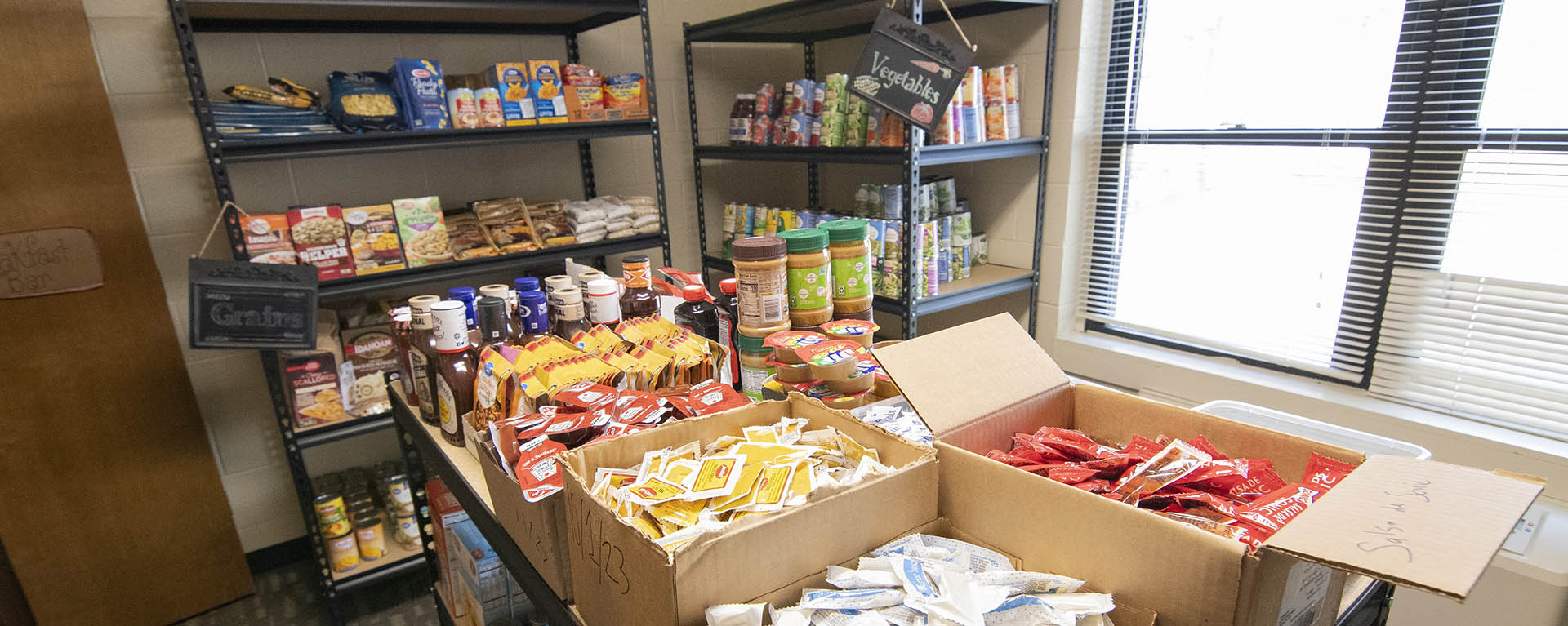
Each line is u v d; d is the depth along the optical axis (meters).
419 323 1.52
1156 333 2.81
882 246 2.57
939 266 2.74
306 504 2.36
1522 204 1.93
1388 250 2.17
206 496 2.61
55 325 2.25
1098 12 2.65
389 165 2.71
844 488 0.89
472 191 2.89
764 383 1.40
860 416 1.19
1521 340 1.97
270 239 2.13
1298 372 2.46
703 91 3.40
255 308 1.95
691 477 0.94
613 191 3.21
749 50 3.50
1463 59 1.96
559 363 1.30
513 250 2.57
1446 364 2.12
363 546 2.59
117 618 2.49
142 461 2.47
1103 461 1.02
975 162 3.09
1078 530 0.87
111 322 2.35
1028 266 2.98
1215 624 0.77
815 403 1.12
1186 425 1.13
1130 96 2.70
